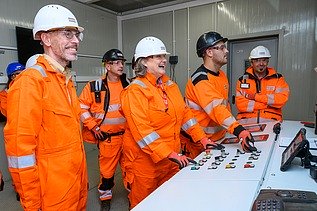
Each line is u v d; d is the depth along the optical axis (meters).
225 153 1.47
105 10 4.98
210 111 1.68
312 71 3.70
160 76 1.64
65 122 1.24
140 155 1.63
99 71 4.87
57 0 4.04
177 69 4.79
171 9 4.75
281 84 2.50
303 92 3.80
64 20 1.20
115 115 2.48
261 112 2.46
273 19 3.89
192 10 4.54
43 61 1.23
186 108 1.76
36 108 1.13
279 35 3.86
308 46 3.70
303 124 2.24
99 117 2.49
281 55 3.89
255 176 1.11
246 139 1.49
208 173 1.18
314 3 3.60
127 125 1.69
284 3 3.80
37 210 1.17
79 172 1.32
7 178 3.26
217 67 1.82
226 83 1.90
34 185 1.14
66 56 1.25
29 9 3.66
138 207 0.88
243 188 0.99
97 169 3.59
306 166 1.18
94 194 2.84
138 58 1.59
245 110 2.52
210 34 1.77
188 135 1.88
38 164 1.18
